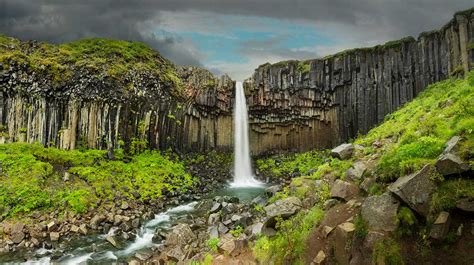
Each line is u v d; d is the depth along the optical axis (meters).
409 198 9.93
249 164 43.75
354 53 39.81
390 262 9.41
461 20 30.34
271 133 45.19
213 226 20.67
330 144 42.69
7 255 19.44
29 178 26.50
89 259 19.12
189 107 41.84
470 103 13.69
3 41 35.62
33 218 23.20
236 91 44.81
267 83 43.28
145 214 26.08
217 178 38.94
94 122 34.56
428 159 10.96
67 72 34.59
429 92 30.58
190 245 18.39
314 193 16.45
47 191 25.86
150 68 40.81
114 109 35.53
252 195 33.09
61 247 20.67
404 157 11.71
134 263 17.73
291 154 43.91
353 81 39.94
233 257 15.03
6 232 21.44
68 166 30.31
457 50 31.12
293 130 44.50
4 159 27.44
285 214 15.00
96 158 32.72
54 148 32.03
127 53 41.12
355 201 12.64
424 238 9.22
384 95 37.56
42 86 32.50
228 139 44.84
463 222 8.96
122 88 36.47
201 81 44.44
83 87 34.41
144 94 37.91
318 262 11.23
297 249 12.41
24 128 31.28
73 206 24.94
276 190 22.52
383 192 11.59
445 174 9.66
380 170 12.40
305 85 42.28
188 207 28.89
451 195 9.24
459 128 11.56
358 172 14.49
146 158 36.56
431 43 34.34
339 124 41.53
